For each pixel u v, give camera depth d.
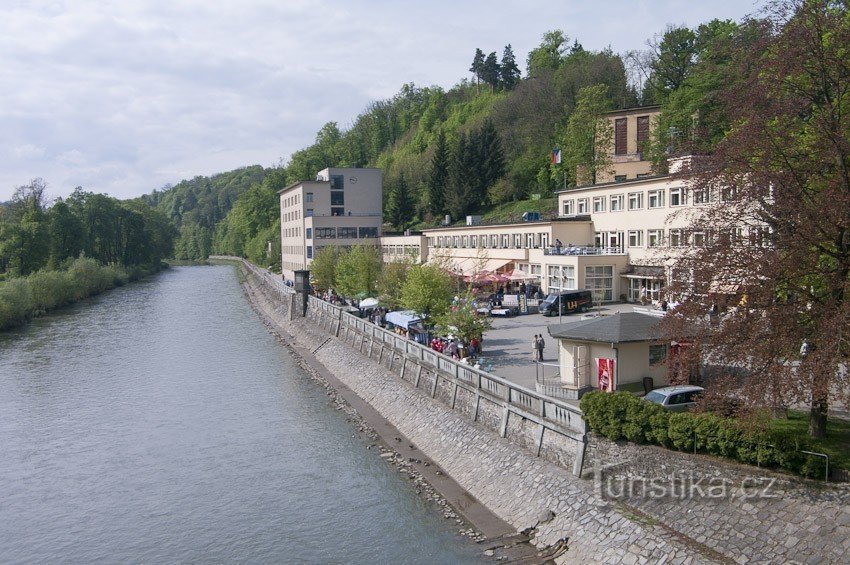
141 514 33.88
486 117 148.12
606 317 38.09
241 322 100.38
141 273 193.62
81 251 156.38
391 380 52.19
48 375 64.00
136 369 66.56
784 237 23.39
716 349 24.27
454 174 137.62
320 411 50.84
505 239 90.75
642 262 68.94
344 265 90.38
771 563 21.22
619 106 125.00
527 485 31.34
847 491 21.16
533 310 69.50
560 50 174.50
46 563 29.41
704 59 84.31
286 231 158.12
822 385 20.28
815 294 24.48
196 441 44.50
